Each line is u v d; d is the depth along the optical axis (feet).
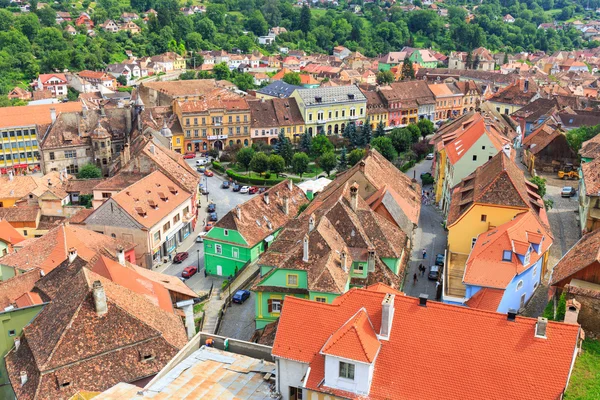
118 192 319.47
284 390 135.74
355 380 124.47
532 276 214.69
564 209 314.76
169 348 169.48
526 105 542.16
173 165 388.37
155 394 135.23
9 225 328.08
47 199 365.81
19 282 219.00
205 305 268.00
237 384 139.44
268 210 320.91
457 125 409.28
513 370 119.44
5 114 531.91
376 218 241.96
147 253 313.73
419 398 120.98
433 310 129.70
